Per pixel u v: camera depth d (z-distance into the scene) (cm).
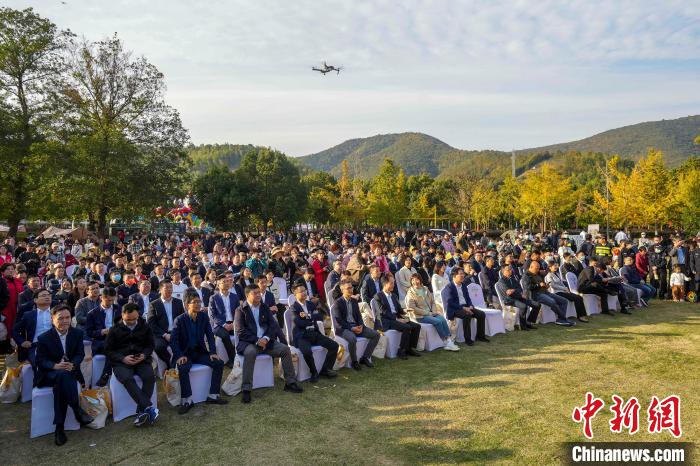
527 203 4706
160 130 3038
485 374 718
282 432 525
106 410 551
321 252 1249
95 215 3148
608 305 1173
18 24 2672
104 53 2859
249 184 4988
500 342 915
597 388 648
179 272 938
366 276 949
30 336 634
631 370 721
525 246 1842
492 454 466
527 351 844
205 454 476
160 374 727
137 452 484
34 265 1206
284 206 4797
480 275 1108
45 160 2498
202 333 632
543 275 1195
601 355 805
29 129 2694
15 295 780
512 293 1018
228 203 4722
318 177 8094
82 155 2500
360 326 777
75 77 2822
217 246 1598
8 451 489
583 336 945
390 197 5038
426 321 873
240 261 1212
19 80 2723
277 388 672
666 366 738
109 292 689
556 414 562
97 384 614
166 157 3067
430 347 856
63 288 828
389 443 494
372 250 1439
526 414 563
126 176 2656
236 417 570
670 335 934
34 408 524
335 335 761
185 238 2750
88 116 2855
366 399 623
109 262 1277
